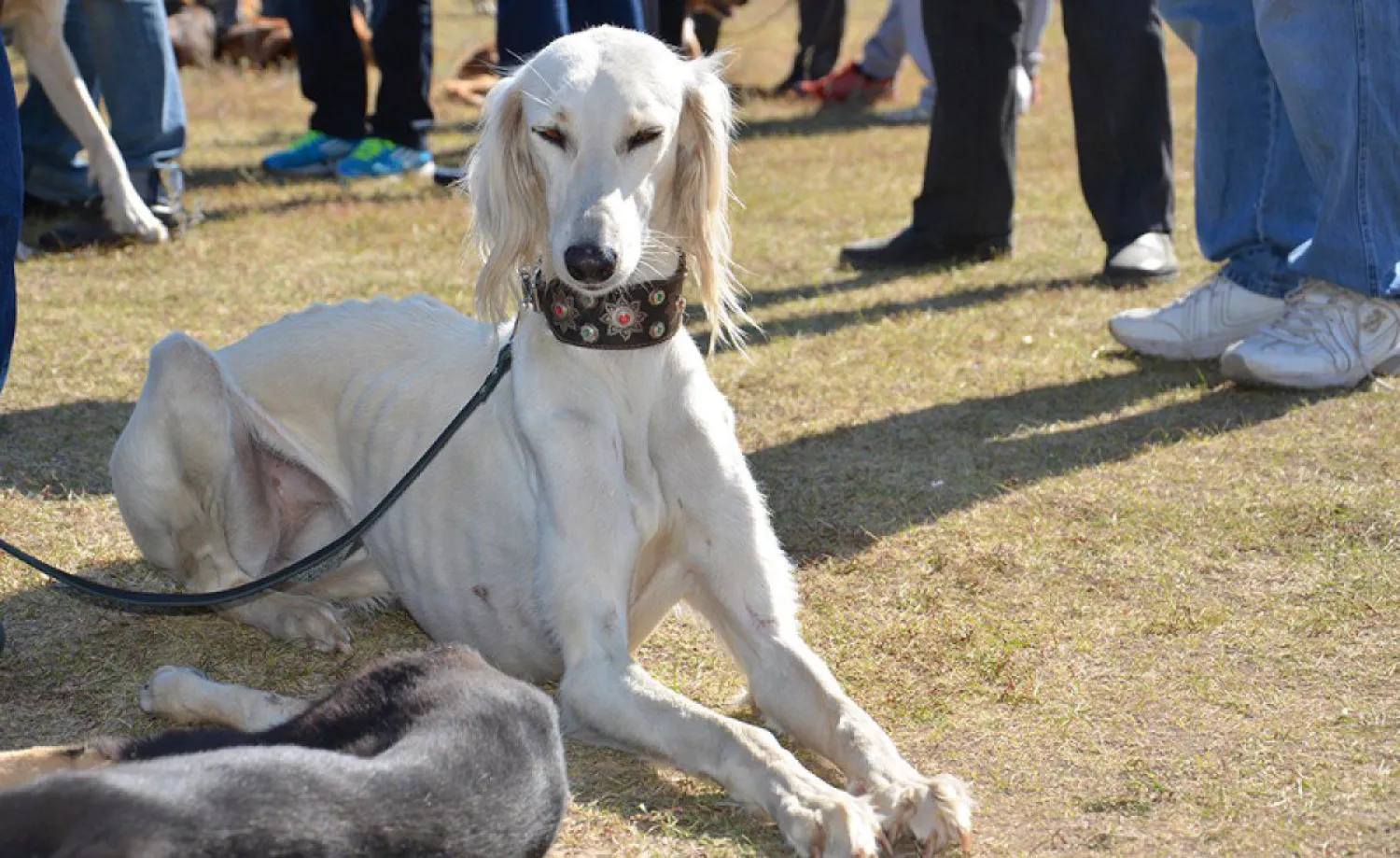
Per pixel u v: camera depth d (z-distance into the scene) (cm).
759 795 234
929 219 672
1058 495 394
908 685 292
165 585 355
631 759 266
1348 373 467
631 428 284
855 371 509
